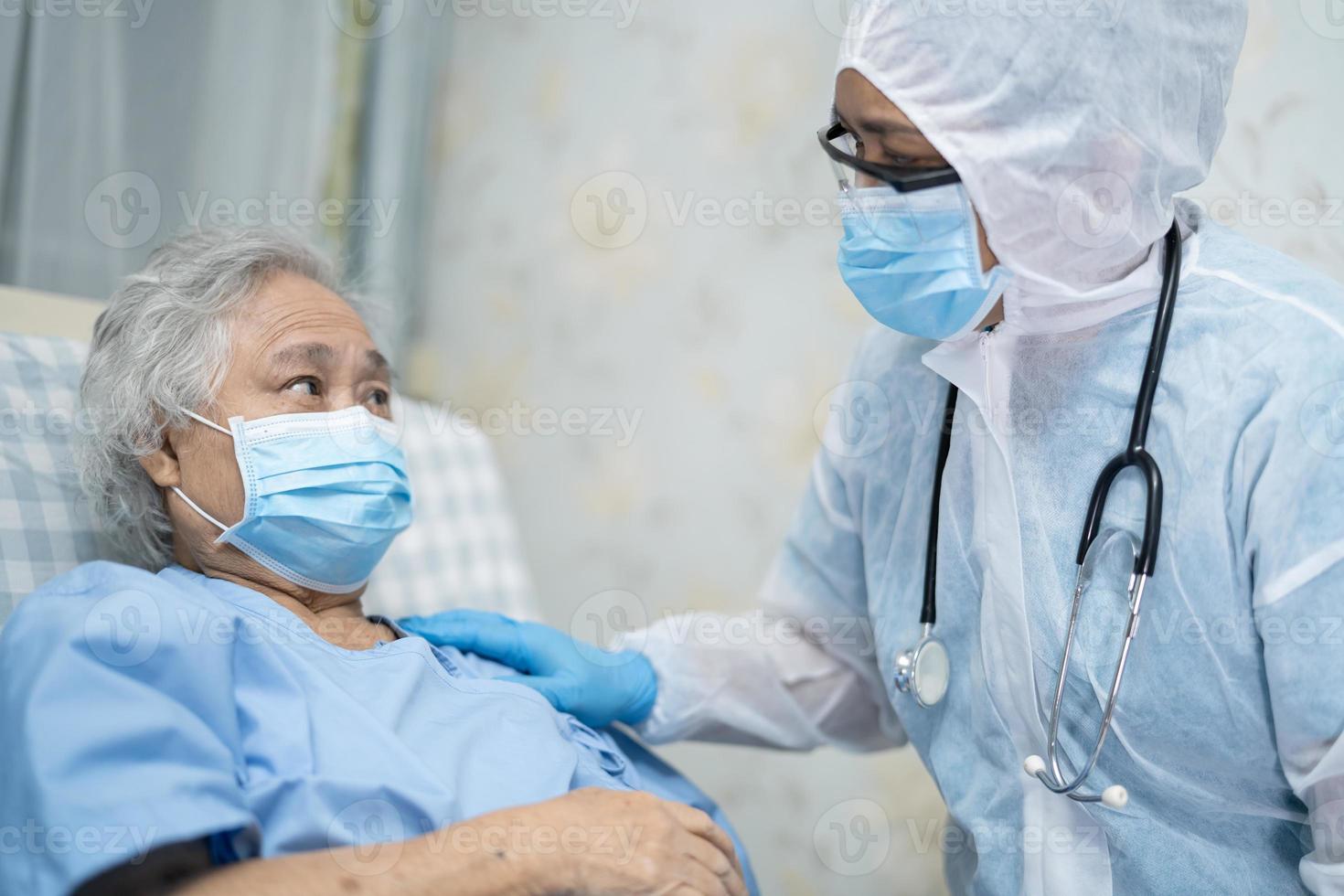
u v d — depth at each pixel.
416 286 2.43
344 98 2.15
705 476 2.25
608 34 2.33
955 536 1.09
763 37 2.17
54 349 1.37
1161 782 0.97
